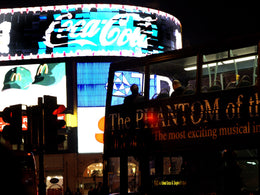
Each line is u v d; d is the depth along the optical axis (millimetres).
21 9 51969
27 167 19562
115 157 12797
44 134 13922
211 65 11516
